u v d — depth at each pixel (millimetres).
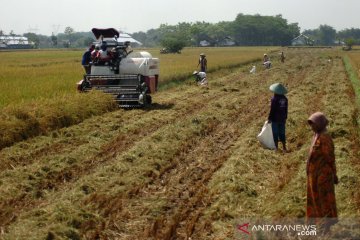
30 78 26719
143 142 12656
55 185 9383
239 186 9039
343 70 41750
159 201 8500
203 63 29734
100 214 7781
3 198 8414
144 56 20266
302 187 8805
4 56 73375
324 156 6586
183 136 13602
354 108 18156
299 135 13852
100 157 11438
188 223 7547
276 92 12086
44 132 13562
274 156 11656
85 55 20078
